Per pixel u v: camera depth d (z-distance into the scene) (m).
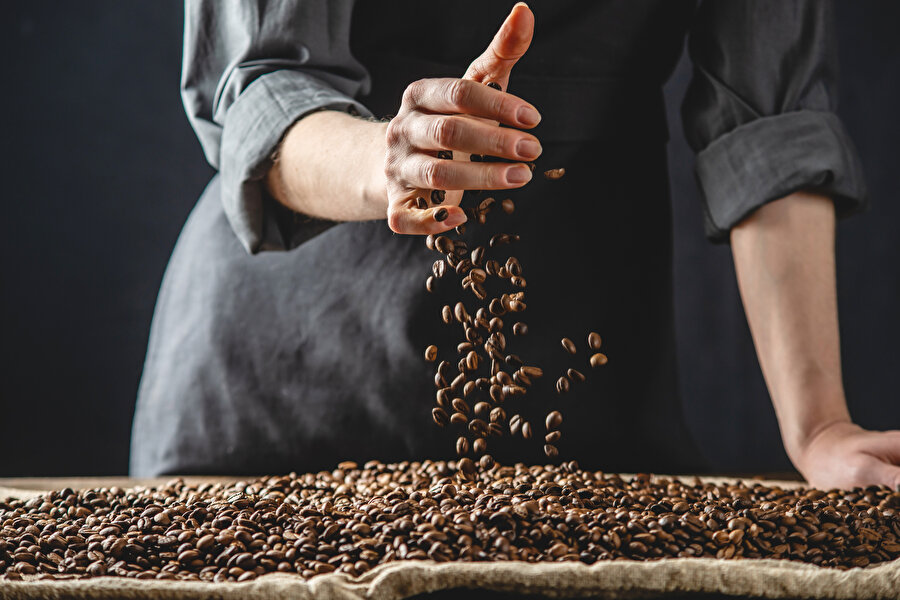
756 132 1.24
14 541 0.92
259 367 1.32
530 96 1.28
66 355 2.90
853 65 2.85
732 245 1.28
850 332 2.81
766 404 2.84
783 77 1.26
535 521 0.90
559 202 1.29
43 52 2.92
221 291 1.35
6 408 2.87
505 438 1.29
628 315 1.31
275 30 1.17
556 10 1.27
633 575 0.84
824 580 0.85
